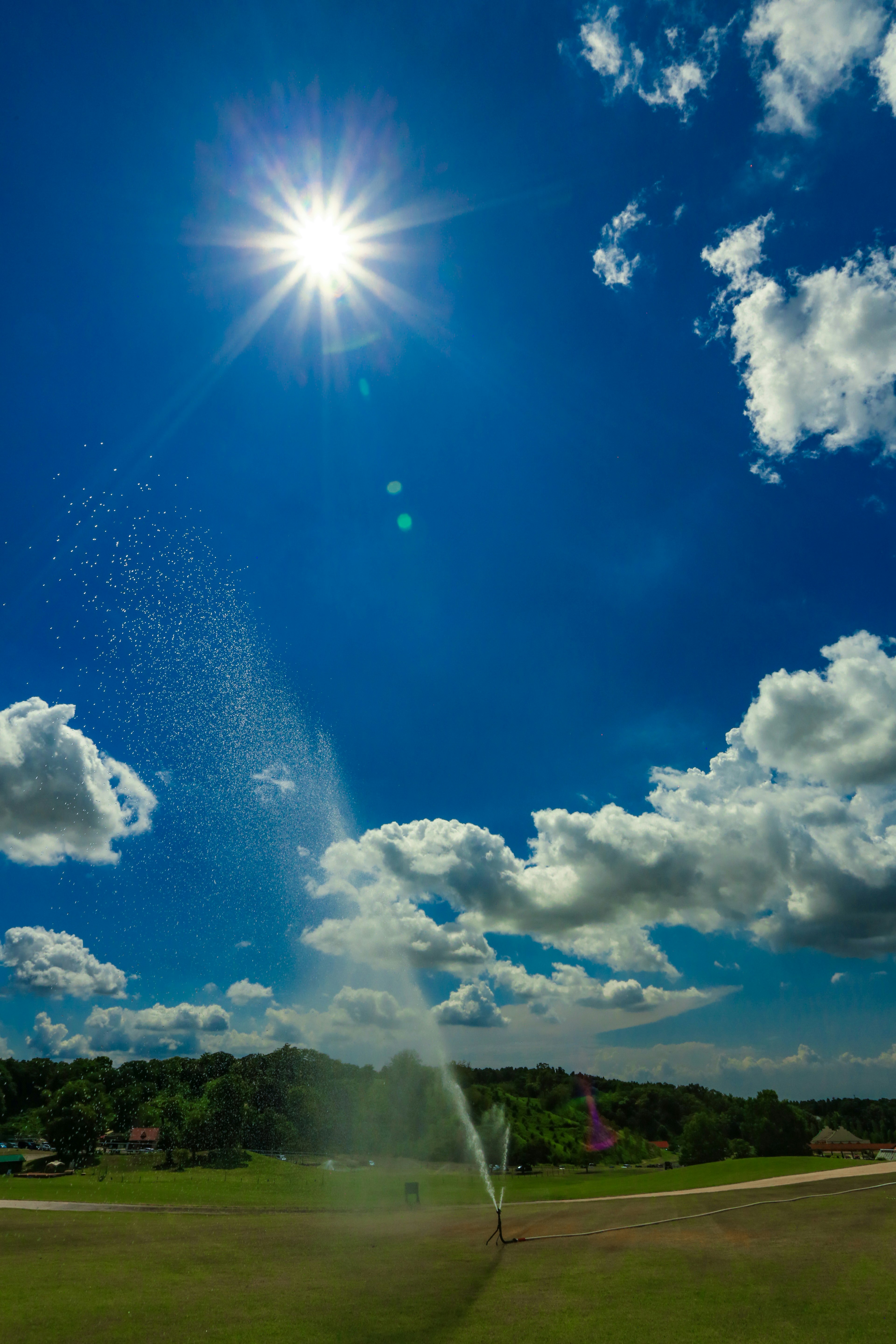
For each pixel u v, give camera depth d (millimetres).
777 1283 20812
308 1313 18906
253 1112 115375
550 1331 17078
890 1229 27969
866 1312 17672
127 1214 38969
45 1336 16828
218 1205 45031
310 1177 77875
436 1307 19469
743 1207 36094
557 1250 27750
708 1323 17328
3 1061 141125
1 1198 47094
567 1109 189875
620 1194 49125
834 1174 50625
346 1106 121438
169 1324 17828
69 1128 84688
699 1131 101750
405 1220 37750
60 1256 26391
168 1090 133125
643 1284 21438
